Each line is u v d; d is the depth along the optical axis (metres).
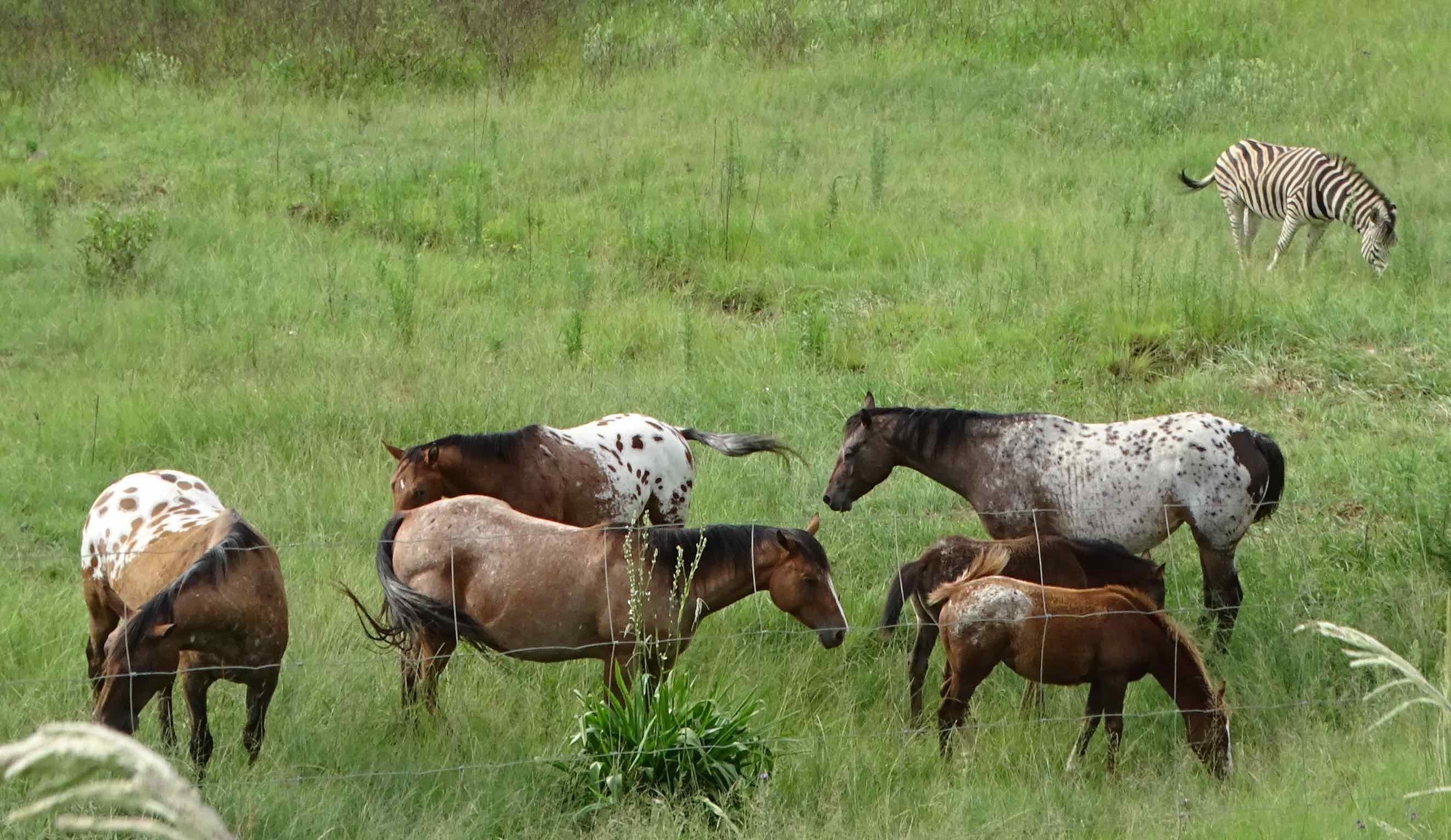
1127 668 8.79
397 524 9.15
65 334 16.52
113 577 8.66
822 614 8.80
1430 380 14.85
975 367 15.92
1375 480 12.52
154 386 14.77
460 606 8.88
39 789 3.11
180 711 9.08
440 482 10.20
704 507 12.52
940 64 30.36
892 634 10.12
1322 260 19.48
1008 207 22.19
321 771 8.26
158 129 25.77
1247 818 7.64
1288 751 8.73
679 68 30.89
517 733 8.82
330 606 10.31
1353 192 18.44
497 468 10.28
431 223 21.58
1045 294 18.05
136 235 19.08
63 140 25.03
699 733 8.27
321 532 11.75
